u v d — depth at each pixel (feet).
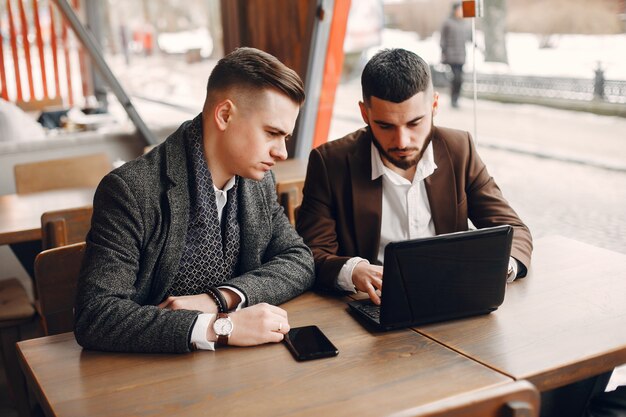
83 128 15.99
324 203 6.09
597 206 12.90
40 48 24.29
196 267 5.12
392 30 26.16
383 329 4.64
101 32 26.76
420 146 5.43
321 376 4.02
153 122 16.39
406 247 4.48
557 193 14.03
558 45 17.56
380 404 3.67
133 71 27.40
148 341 4.40
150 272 4.93
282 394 3.81
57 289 5.94
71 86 25.05
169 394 3.87
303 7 12.85
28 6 23.84
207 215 5.05
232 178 5.18
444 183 6.04
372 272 5.27
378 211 5.95
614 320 4.72
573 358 4.17
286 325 4.62
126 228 4.74
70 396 3.90
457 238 4.60
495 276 4.78
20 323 7.92
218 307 4.85
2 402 8.73
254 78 4.69
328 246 5.97
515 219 6.06
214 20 19.49
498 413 2.90
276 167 11.21
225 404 3.73
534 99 21.91
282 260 5.46
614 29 15.29
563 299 5.12
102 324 4.47
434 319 4.72
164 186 4.91
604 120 18.89
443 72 26.25
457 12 24.40
